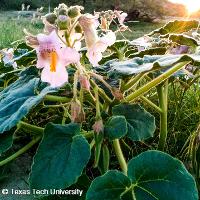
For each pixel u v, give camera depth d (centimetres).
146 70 23
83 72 23
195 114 35
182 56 22
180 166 19
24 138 33
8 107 24
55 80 21
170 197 19
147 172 20
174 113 35
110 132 22
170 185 19
